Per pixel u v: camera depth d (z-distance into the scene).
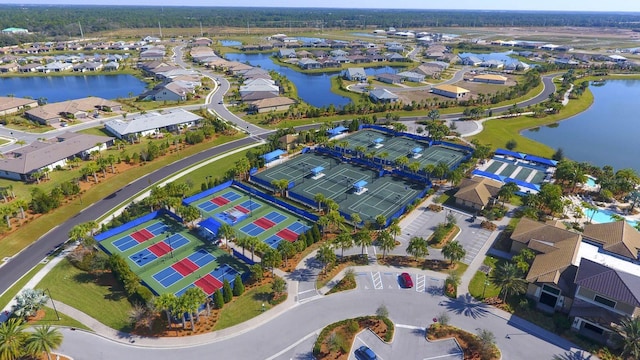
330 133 152.50
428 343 60.50
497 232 89.56
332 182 116.31
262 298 69.75
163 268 78.56
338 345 58.38
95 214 98.88
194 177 119.56
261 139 152.00
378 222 88.56
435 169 111.19
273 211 100.75
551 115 183.38
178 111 170.62
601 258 72.19
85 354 58.84
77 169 123.25
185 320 64.50
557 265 68.44
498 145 145.75
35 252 84.00
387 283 73.44
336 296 70.12
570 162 115.06
